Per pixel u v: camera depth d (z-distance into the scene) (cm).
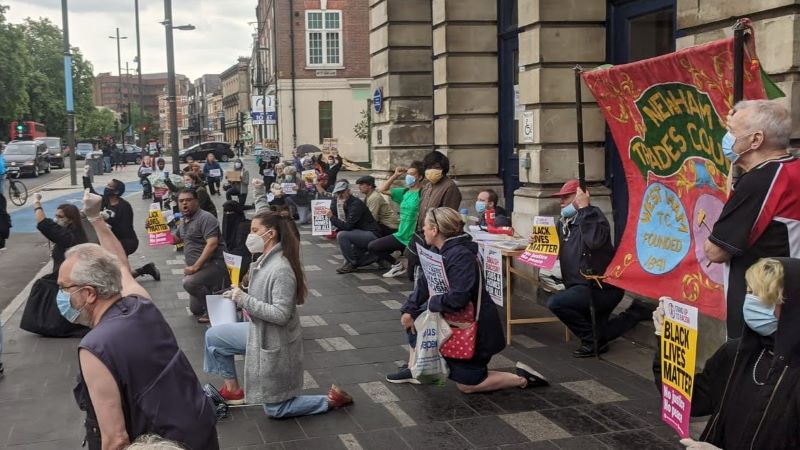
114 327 292
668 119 486
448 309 531
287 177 1802
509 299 712
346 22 4494
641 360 644
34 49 8281
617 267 574
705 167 467
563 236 677
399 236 1045
